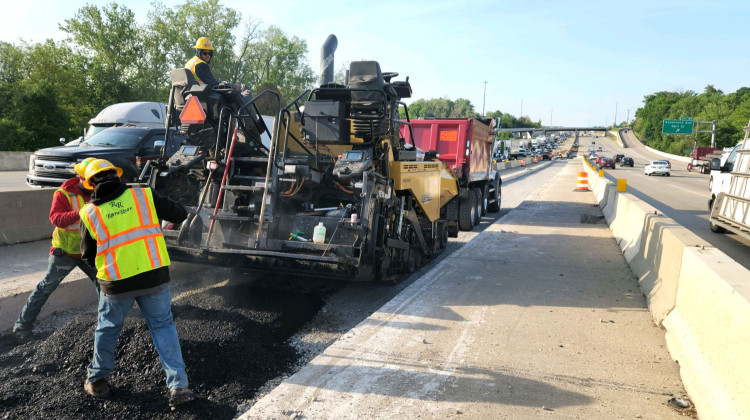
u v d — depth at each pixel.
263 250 5.54
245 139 6.42
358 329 4.75
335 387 3.60
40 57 46.66
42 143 37.34
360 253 5.31
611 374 3.90
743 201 8.42
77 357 4.01
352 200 6.61
